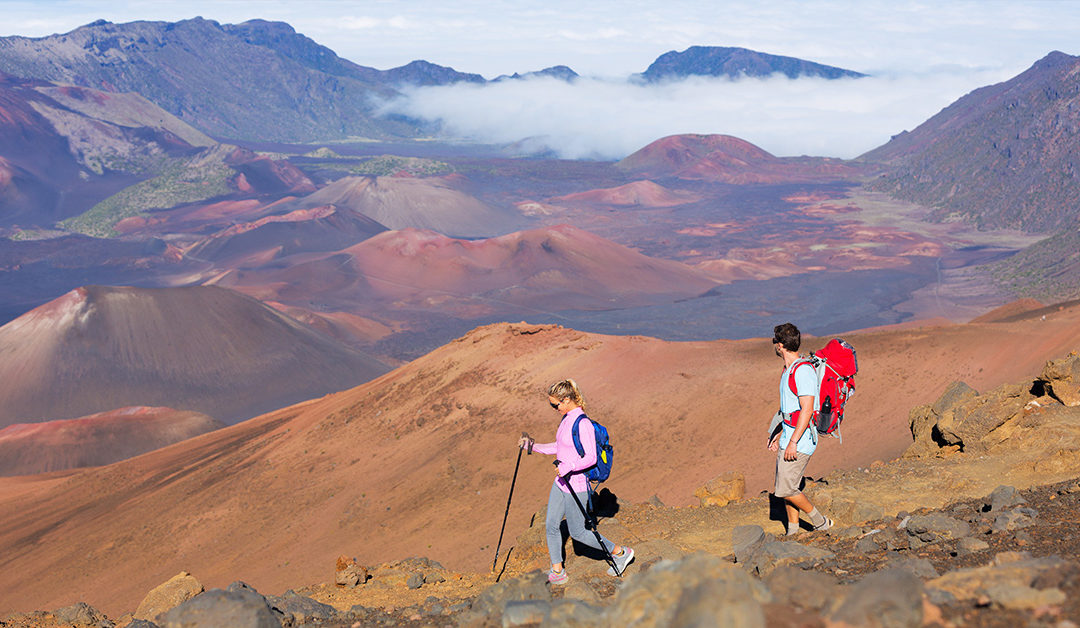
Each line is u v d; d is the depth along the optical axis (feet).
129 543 203.82
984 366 170.40
